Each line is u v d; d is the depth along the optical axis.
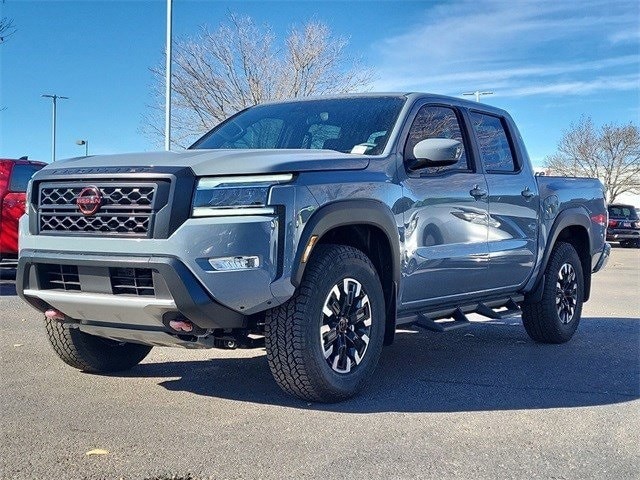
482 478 3.56
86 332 4.96
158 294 4.29
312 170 4.59
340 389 4.71
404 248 5.19
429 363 6.18
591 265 7.80
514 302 6.75
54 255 4.55
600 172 50.28
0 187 10.83
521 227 6.54
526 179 6.72
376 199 4.93
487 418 4.56
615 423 4.50
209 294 4.25
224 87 23.03
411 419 4.49
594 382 5.57
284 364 4.54
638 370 6.00
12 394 4.94
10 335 7.00
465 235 5.84
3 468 3.59
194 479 3.48
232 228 4.26
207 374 5.58
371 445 3.99
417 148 5.23
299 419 4.44
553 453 3.94
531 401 4.98
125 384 5.24
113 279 4.44
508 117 6.86
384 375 5.68
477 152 6.19
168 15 18.12
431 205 5.46
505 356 6.54
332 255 4.68
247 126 6.09
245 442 4.00
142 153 4.84
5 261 11.04
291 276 4.38
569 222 7.19
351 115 5.70
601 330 8.16
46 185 4.70
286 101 6.31
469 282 5.95
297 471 3.59
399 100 5.72
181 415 4.50
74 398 4.86
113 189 4.44
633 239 30.81
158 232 4.27
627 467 3.76
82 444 3.95
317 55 23.27
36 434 4.11
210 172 4.36
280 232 4.34
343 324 4.77
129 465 3.65
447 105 6.05
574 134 50.31
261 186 4.35
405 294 5.32
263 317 4.66
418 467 3.68
